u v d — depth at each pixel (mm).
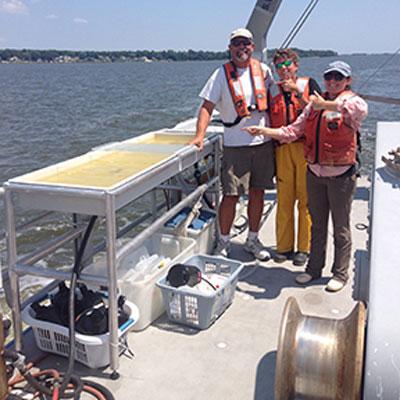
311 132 3639
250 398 2736
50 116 28000
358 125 3543
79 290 3062
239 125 4000
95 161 3490
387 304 1612
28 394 2744
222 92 3973
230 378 2900
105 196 2664
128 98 40531
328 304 3701
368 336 1577
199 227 4207
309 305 3689
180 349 3170
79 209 2773
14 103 37156
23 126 23812
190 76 92625
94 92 50125
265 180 4199
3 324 2463
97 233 6152
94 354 2895
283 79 4004
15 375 2850
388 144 3129
